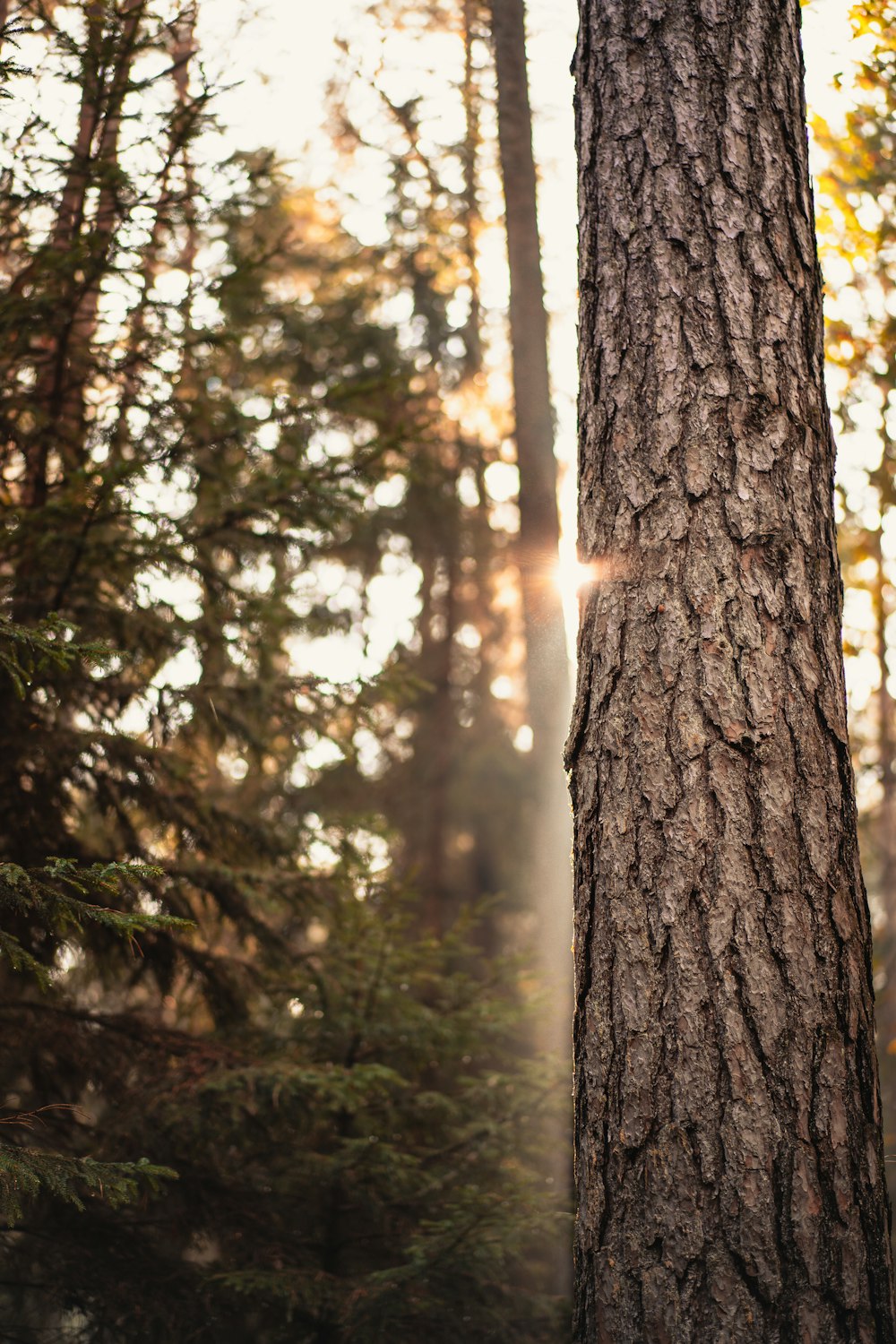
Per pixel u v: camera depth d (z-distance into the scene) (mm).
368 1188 4477
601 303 2486
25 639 2832
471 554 12094
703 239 2402
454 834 15266
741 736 2150
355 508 4785
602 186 2547
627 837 2184
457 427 11141
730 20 2537
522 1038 5734
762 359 2338
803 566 2264
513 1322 4277
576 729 2350
